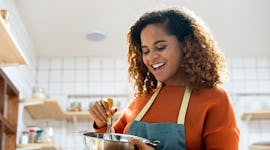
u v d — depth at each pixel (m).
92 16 3.94
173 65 1.62
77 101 4.71
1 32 2.29
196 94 1.59
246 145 4.58
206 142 1.51
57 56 4.83
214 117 1.53
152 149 1.42
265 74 4.80
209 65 1.62
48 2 3.69
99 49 4.65
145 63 1.65
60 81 4.80
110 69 4.87
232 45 4.56
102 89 4.80
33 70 4.67
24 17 3.92
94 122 1.69
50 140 4.04
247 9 3.86
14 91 3.70
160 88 1.69
